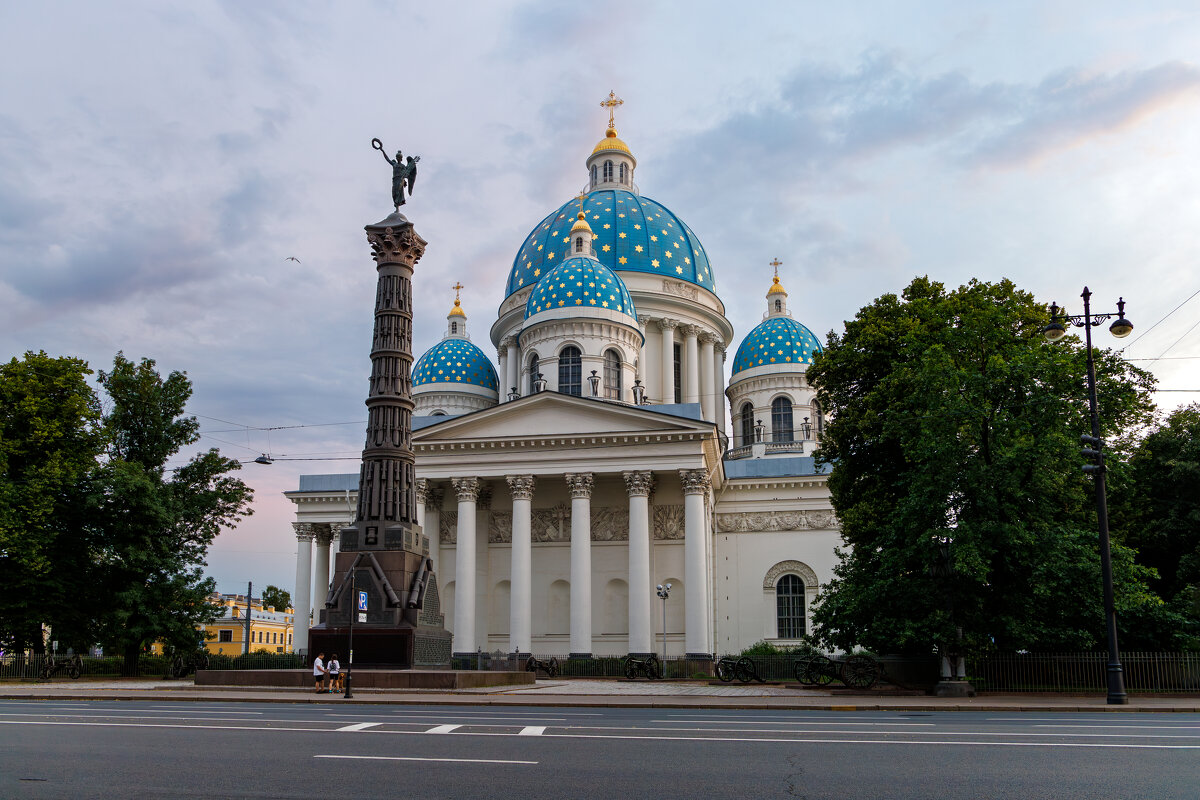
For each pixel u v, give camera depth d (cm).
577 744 1755
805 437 8838
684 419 6266
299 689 3656
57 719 2258
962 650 3794
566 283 7656
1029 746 1764
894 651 4550
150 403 5916
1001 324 4244
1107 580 3431
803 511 7531
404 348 4256
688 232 9400
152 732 1948
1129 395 4350
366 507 4069
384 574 3972
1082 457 3834
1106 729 2141
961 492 3941
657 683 4812
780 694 3688
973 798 1250
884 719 2464
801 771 1456
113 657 6362
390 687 3638
